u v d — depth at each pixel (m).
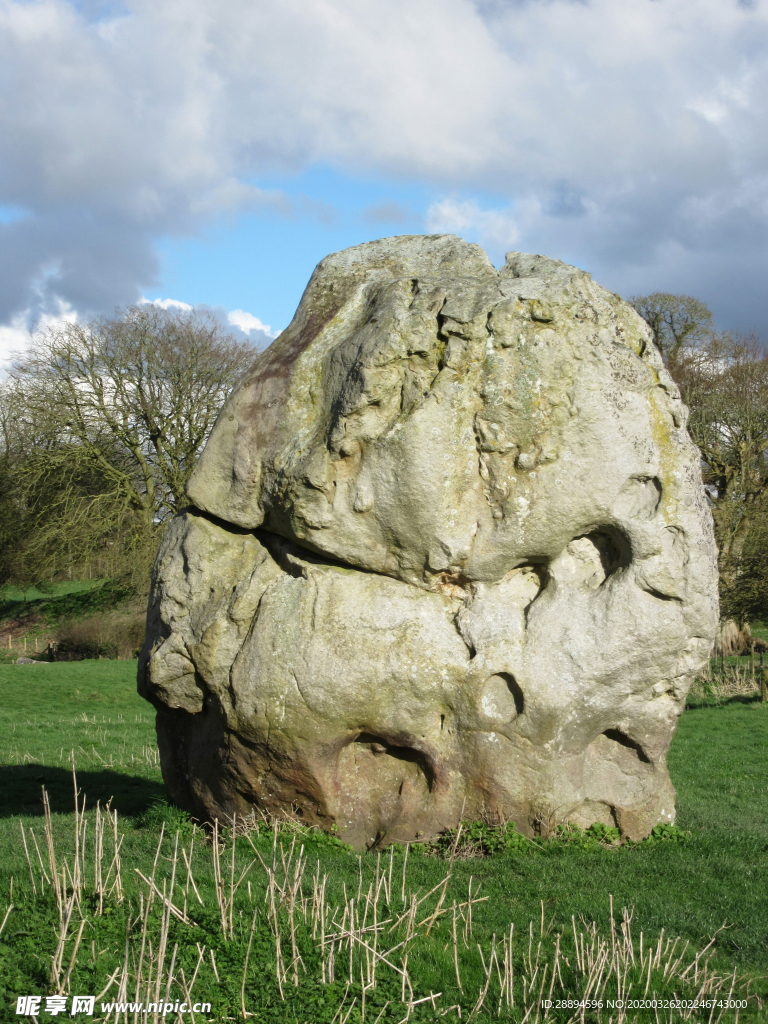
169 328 34.16
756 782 12.73
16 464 36.12
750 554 28.39
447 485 7.63
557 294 7.64
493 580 7.91
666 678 7.94
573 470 7.65
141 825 8.66
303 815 7.83
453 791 7.71
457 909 6.10
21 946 4.97
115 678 27.23
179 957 4.91
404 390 7.68
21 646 36.66
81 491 34.25
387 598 7.82
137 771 12.99
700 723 18.84
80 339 33.69
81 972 4.71
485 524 7.75
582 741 7.84
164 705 8.70
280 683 7.59
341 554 7.88
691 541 7.88
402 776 7.94
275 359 8.76
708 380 34.53
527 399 7.55
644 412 7.84
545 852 7.50
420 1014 4.63
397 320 7.67
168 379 34.06
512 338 7.55
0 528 37.00
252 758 7.79
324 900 5.82
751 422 32.62
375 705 7.59
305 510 7.83
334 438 7.68
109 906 5.46
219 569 8.43
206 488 8.59
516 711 7.69
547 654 7.68
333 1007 4.58
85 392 33.72
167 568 8.63
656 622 7.76
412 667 7.62
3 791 11.54
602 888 6.70
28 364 33.62
